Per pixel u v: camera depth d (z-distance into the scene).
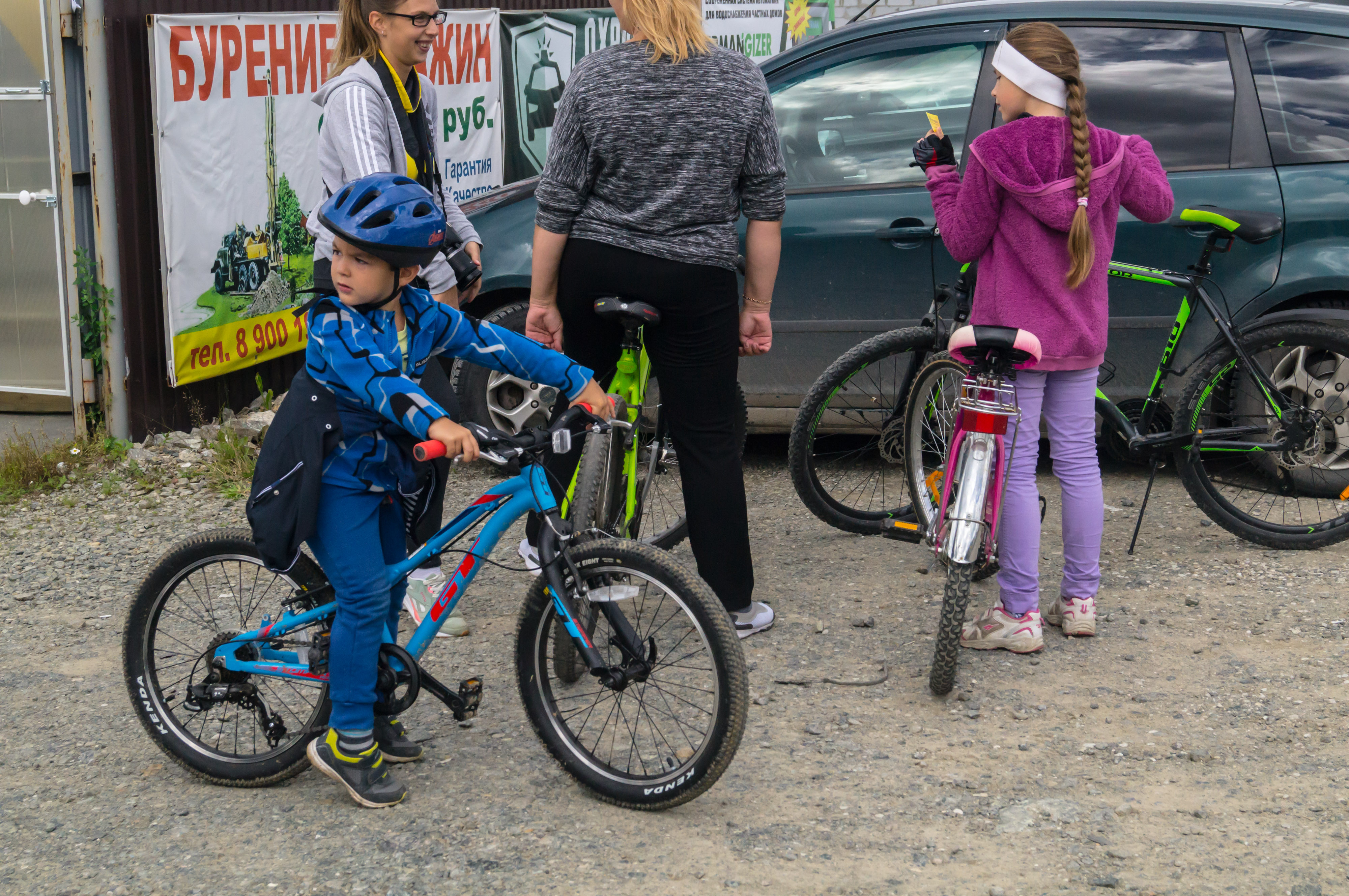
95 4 5.55
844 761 3.15
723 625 2.76
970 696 3.50
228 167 6.12
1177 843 2.75
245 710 3.36
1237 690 3.48
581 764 2.99
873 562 4.57
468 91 7.86
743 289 5.10
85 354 5.89
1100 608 4.08
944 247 4.99
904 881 2.64
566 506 3.83
